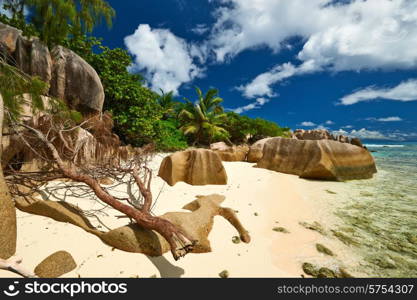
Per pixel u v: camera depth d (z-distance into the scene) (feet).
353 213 14.32
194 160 19.79
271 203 15.47
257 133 115.85
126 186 16.25
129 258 7.54
